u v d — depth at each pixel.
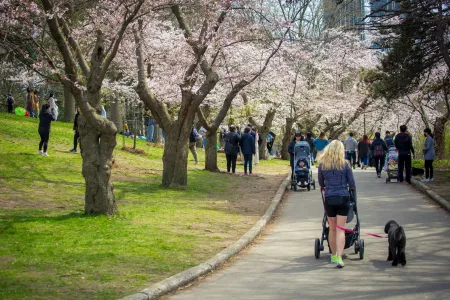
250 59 32.84
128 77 33.00
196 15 22.81
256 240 12.05
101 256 9.22
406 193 20.42
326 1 40.84
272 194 20.66
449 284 7.98
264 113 43.53
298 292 7.62
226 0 18.33
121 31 12.66
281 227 13.86
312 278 8.48
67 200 15.23
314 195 20.86
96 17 15.40
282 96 42.47
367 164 36.66
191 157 35.78
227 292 7.68
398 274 8.68
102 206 13.16
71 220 12.24
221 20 19.39
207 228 12.77
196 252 10.09
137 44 19.59
